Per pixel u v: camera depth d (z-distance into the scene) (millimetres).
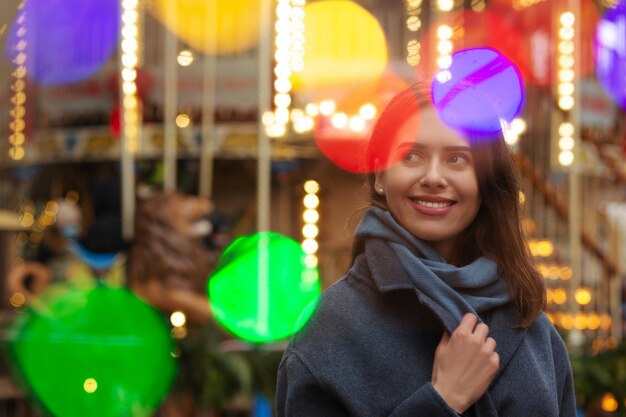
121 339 6285
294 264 8422
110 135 10172
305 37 8938
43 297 6812
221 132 9844
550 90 9133
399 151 2467
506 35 9312
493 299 2430
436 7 9016
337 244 11234
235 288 7137
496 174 2488
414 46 9523
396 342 2385
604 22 10273
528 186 8961
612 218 9219
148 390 6270
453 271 2391
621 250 9094
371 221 2473
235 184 11195
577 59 8578
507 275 2477
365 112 8938
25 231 10914
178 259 6570
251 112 9867
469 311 2363
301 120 8984
